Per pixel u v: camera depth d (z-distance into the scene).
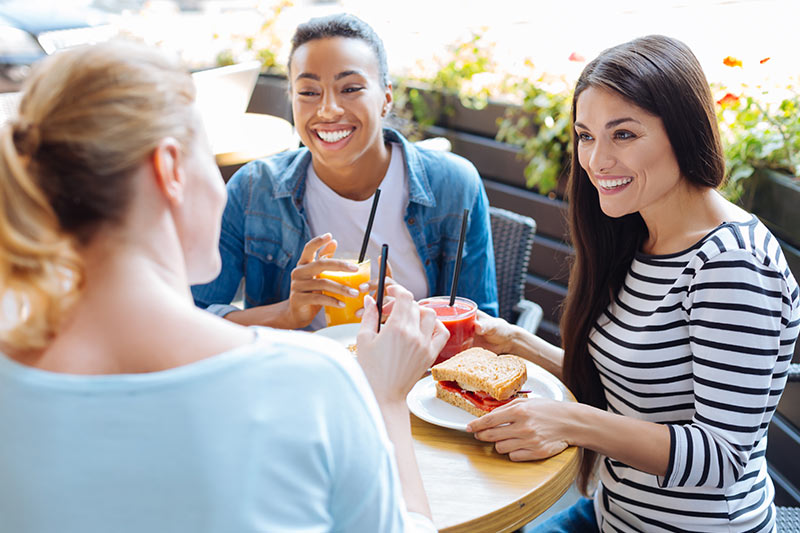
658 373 1.29
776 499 2.05
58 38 3.02
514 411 1.20
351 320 1.58
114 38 0.65
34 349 0.61
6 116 2.42
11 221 0.58
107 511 0.58
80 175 0.58
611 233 1.36
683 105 1.19
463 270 1.88
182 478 0.58
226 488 0.59
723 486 1.20
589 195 1.36
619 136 1.23
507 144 3.13
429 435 1.25
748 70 2.36
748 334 1.16
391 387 0.93
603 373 1.40
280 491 0.61
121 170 0.59
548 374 1.42
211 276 0.73
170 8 4.80
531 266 3.11
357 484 0.66
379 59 1.76
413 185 1.80
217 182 0.68
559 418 1.20
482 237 1.88
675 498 1.29
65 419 0.58
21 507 0.59
